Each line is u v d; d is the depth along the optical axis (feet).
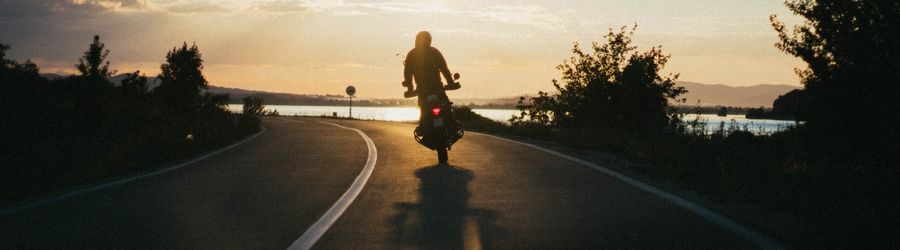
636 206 25.41
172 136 63.41
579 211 24.45
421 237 20.38
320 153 51.67
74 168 39.40
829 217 22.12
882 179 26.12
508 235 20.52
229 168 41.45
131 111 84.38
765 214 23.57
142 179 36.24
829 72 27.14
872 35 26.30
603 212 24.22
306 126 112.06
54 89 73.77
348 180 34.42
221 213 24.90
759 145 43.91
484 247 18.99
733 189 28.78
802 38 28.25
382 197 28.35
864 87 26.25
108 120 74.69
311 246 19.31
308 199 28.14
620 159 42.86
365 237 20.45
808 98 28.43
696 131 59.67
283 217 23.97
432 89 41.47
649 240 19.65
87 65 79.36
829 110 27.40
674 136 56.29
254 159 47.50
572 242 19.51
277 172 38.65
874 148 27.04
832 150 28.43
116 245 19.60
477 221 22.77
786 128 29.66
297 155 50.19
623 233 20.65
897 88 25.72
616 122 81.76
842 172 29.60
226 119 118.01
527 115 89.76
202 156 51.16
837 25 26.96
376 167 40.42
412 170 38.34
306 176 36.47
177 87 120.88
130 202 27.86
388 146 58.03
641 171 35.78
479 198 27.68
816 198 25.68
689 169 35.09
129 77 102.42
